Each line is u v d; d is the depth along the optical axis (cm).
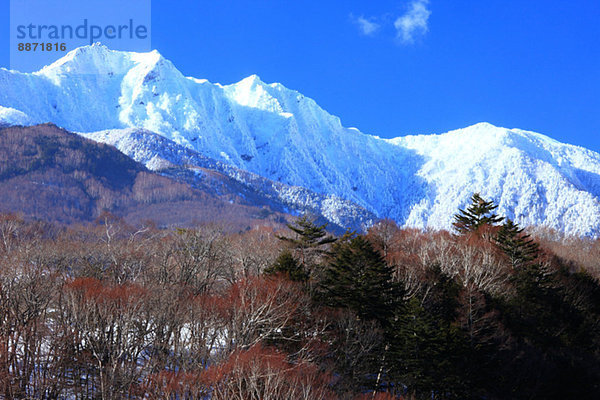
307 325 5000
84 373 4178
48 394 3891
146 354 4456
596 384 5650
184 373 3825
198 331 4481
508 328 6056
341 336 4922
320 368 4494
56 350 4116
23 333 4091
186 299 4969
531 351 5694
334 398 3994
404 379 4875
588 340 6544
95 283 5050
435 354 4944
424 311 5234
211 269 6506
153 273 6406
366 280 5572
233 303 4800
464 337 5200
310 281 5928
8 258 5975
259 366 3578
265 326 4575
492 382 5188
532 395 5266
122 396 3859
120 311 4422
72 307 4416
